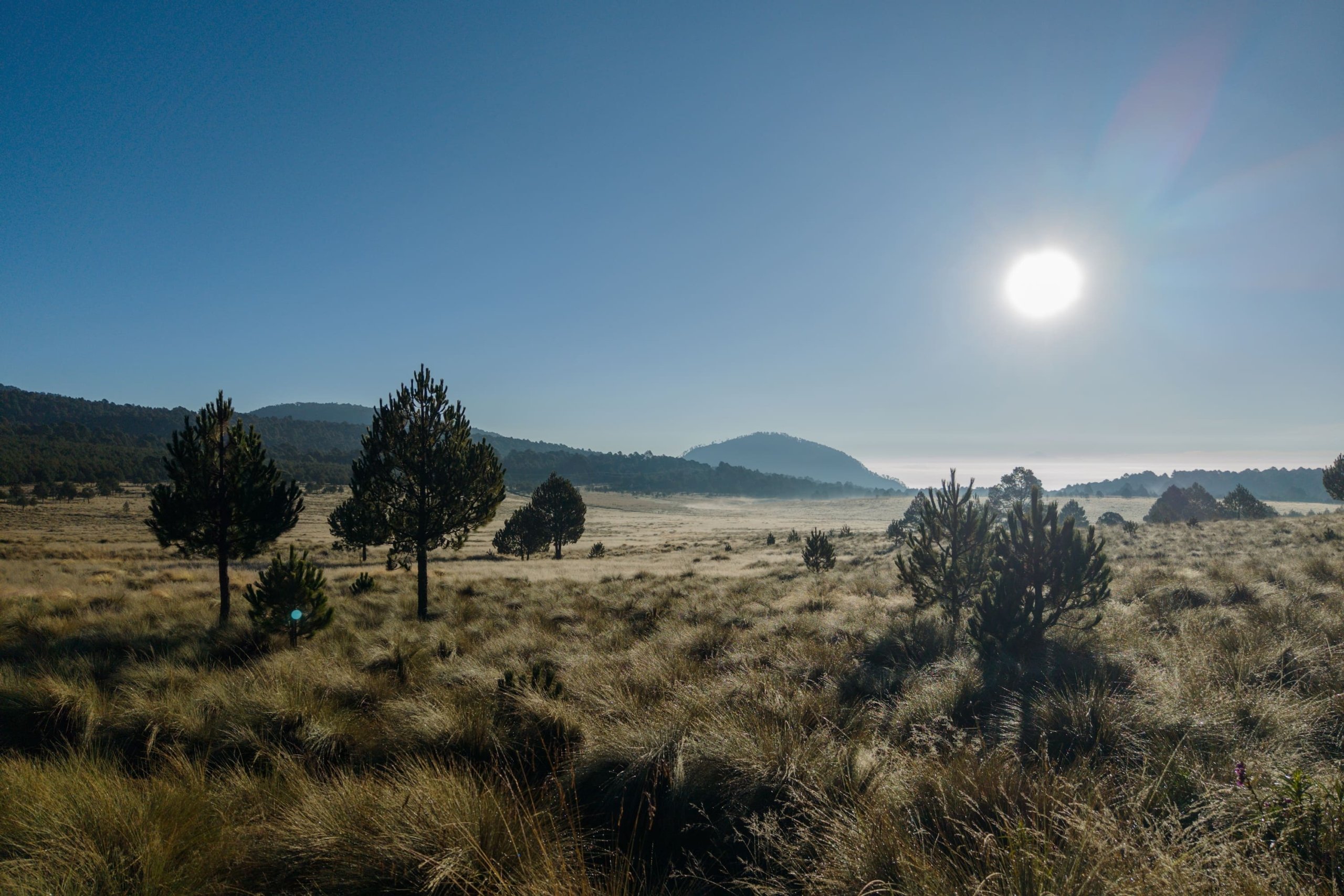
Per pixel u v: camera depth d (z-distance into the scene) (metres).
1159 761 4.12
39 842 3.46
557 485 57.88
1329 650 6.31
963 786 3.77
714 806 4.19
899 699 6.70
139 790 4.29
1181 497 64.50
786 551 52.16
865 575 23.23
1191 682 5.61
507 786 4.16
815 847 3.35
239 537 14.95
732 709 5.96
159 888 3.21
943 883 2.80
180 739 5.96
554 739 5.54
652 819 4.00
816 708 5.94
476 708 6.15
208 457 14.84
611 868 3.57
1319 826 2.90
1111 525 55.06
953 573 11.71
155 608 15.56
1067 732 5.02
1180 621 9.02
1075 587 8.45
